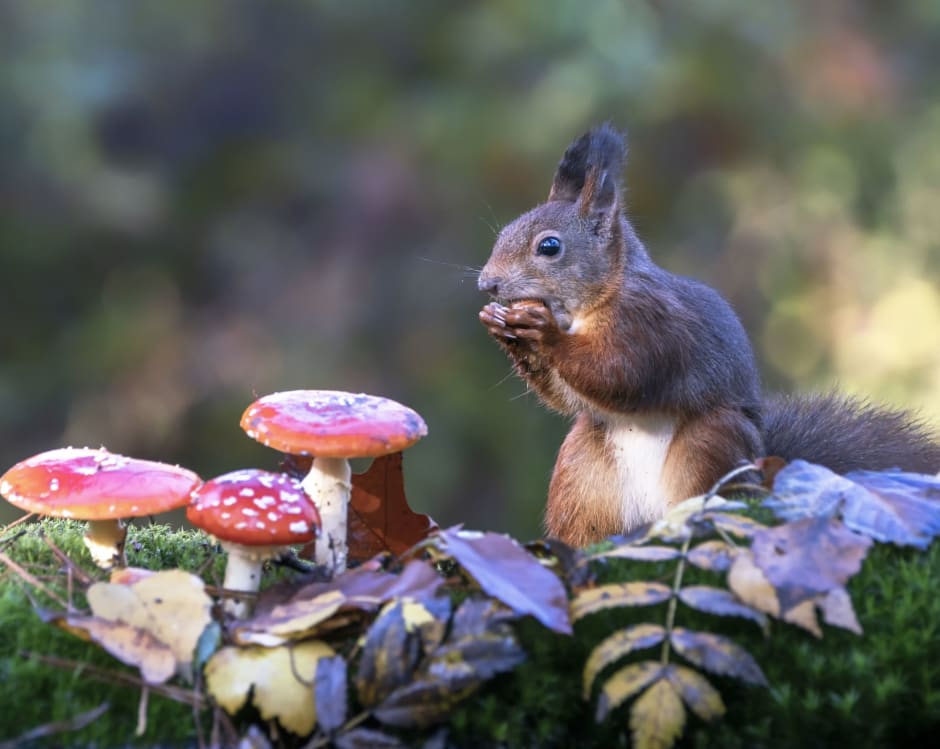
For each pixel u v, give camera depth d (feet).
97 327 56.39
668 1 54.80
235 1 62.28
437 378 51.37
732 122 54.65
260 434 12.94
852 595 12.48
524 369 19.90
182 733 11.51
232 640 12.00
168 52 61.11
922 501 13.43
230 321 56.90
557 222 19.57
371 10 60.95
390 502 15.12
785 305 56.13
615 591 11.91
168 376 55.36
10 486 12.91
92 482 12.76
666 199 55.36
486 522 48.67
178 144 61.41
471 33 56.08
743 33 54.54
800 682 11.80
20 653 11.93
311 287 56.18
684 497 18.31
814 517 12.51
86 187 57.88
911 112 58.23
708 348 18.70
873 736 11.46
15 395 55.06
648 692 11.37
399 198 55.16
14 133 57.00
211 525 11.94
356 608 12.16
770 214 56.18
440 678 11.37
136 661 11.44
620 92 51.57
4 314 57.77
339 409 13.23
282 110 61.57
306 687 11.47
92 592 11.73
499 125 52.95
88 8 59.67
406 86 60.49
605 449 19.25
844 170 56.29
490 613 11.77
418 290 53.98
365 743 11.24
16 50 57.52
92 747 11.40
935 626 12.02
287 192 59.62
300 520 12.04
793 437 20.26
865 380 54.90
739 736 11.59
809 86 56.24
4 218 57.31
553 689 11.84
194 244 59.88
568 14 53.06
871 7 60.18
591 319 19.11
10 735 11.45
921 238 56.85
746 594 11.80
